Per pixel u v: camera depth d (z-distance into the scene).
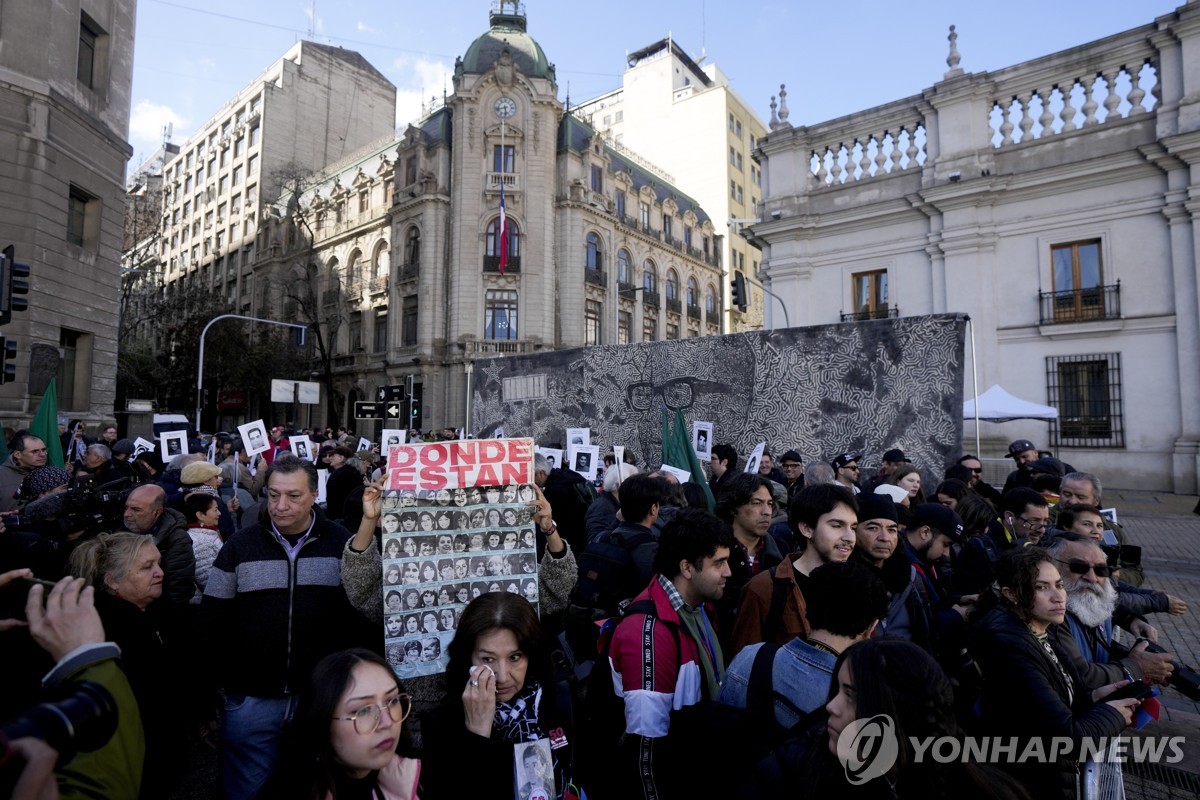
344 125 52.34
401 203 34.59
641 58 64.00
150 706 2.49
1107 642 3.09
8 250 7.21
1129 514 12.64
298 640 2.80
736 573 3.53
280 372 38.09
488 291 32.66
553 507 5.84
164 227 61.06
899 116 17.45
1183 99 13.79
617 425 9.46
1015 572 2.54
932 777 1.45
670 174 55.16
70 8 16.09
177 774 2.72
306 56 50.00
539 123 33.31
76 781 1.55
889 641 1.61
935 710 1.49
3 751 1.22
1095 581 2.95
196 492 4.59
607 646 2.81
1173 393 14.19
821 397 7.66
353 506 4.33
